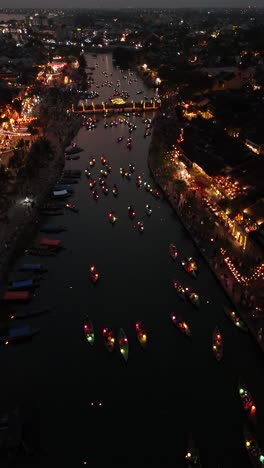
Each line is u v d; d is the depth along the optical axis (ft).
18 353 256.11
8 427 208.85
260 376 237.04
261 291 272.10
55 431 211.82
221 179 387.55
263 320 254.88
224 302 282.56
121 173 493.77
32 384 237.45
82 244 357.61
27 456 200.03
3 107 622.54
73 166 525.34
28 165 445.37
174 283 303.48
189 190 417.28
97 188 460.14
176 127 606.14
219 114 567.18
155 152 536.01
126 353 250.57
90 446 205.36
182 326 265.13
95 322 277.03
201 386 233.14
